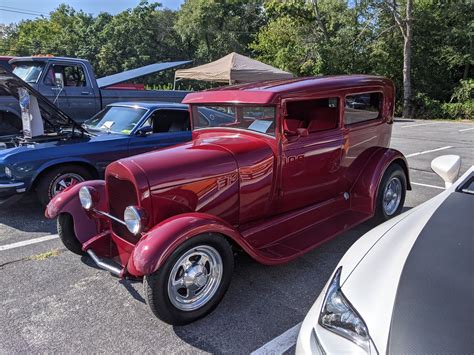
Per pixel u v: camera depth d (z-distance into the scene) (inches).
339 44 939.3
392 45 946.1
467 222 89.4
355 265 80.9
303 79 150.6
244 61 569.3
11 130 263.0
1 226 183.0
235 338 103.6
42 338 103.7
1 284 131.0
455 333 59.8
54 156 190.2
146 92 341.4
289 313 114.3
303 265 143.4
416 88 952.9
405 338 60.9
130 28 1497.3
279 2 1013.8
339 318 70.1
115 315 114.1
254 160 128.5
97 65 1510.8
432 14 927.0
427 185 255.4
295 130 138.7
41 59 296.5
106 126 232.1
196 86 1268.5
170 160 117.8
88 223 140.0
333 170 152.8
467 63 912.3
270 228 135.4
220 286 111.3
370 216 159.0
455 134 541.0
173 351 98.8
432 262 75.3
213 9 1496.1
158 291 99.5
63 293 125.9
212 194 121.8
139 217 107.6
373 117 171.5
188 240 101.8
